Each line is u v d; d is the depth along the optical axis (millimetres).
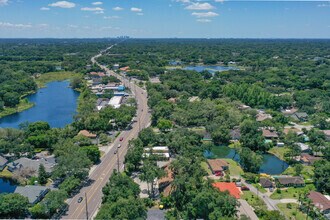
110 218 107875
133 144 179375
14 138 187875
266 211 121500
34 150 185250
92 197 136750
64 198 125812
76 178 144125
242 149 175375
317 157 179375
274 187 148000
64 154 164500
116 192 122688
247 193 141500
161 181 142250
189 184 126438
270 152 195125
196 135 196875
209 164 169875
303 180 151375
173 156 181500
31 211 120062
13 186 151500
